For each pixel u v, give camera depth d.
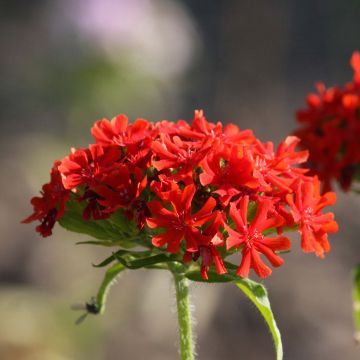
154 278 10.62
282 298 11.48
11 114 13.29
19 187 12.55
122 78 12.13
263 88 16.31
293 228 3.76
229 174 3.54
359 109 5.23
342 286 11.82
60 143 12.36
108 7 12.16
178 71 12.81
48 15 13.14
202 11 17.73
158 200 3.63
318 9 18.30
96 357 9.33
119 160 3.73
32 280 11.11
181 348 3.91
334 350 10.78
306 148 5.30
